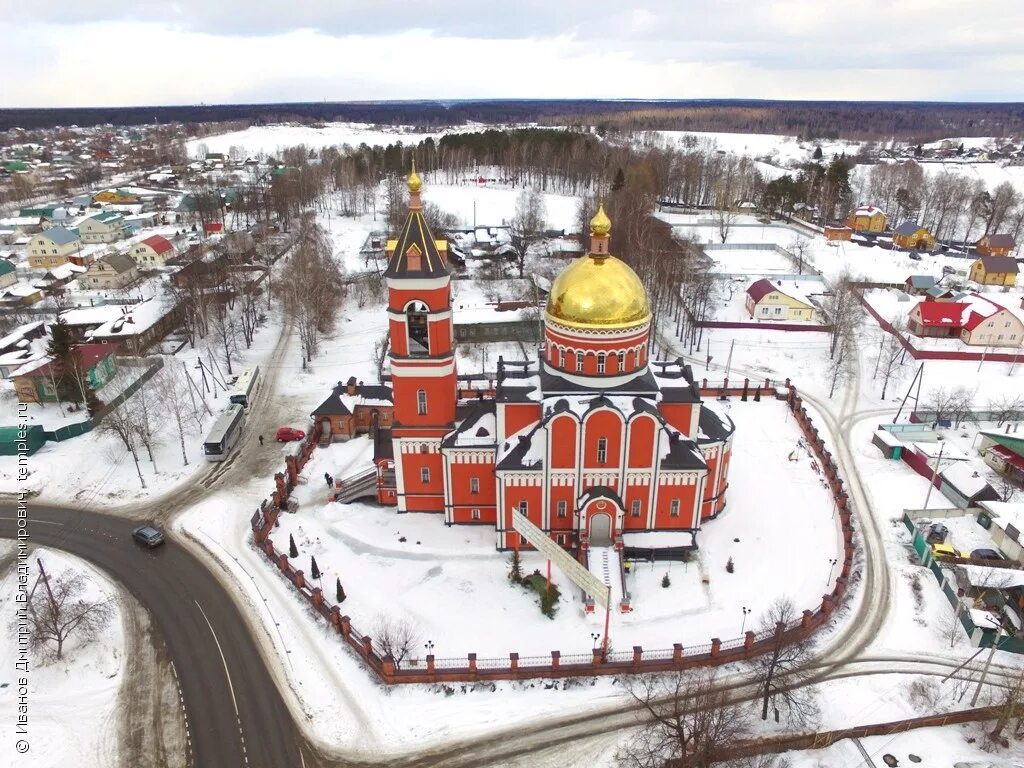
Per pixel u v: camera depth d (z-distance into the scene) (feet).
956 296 348.59
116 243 520.42
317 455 232.73
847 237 502.79
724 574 173.78
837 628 157.17
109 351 282.15
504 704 138.21
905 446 229.66
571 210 550.77
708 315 357.41
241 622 159.63
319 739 130.72
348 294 387.34
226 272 367.66
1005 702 131.75
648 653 147.13
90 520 200.64
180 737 131.34
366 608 162.40
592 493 174.50
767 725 131.44
